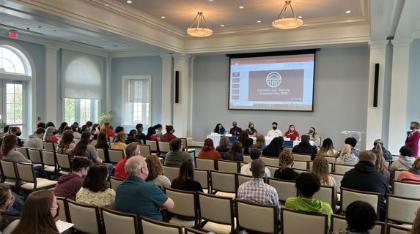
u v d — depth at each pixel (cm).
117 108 1284
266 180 360
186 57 1105
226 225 303
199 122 1145
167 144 718
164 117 1130
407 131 811
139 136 759
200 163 499
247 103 1056
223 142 599
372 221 172
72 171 313
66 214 264
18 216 199
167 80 1121
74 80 1133
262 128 1044
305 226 240
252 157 419
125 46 1137
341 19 828
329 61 943
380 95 820
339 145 935
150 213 248
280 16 823
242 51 1016
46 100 1040
